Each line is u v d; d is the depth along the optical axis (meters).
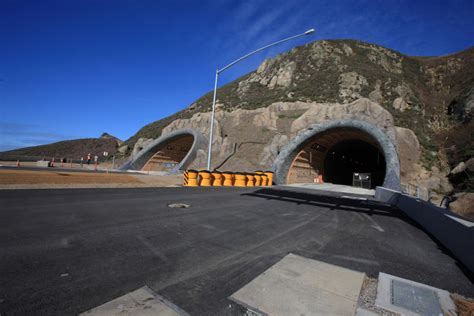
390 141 30.66
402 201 14.07
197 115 57.41
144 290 3.36
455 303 3.54
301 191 22.77
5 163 43.88
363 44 80.19
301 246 5.85
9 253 4.38
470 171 27.28
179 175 36.12
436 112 47.94
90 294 3.17
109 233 5.96
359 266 4.79
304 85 60.34
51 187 14.11
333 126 35.28
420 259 5.50
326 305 3.19
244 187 24.88
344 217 10.39
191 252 5.01
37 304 2.86
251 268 4.33
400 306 3.34
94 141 102.88
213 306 3.04
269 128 46.31
